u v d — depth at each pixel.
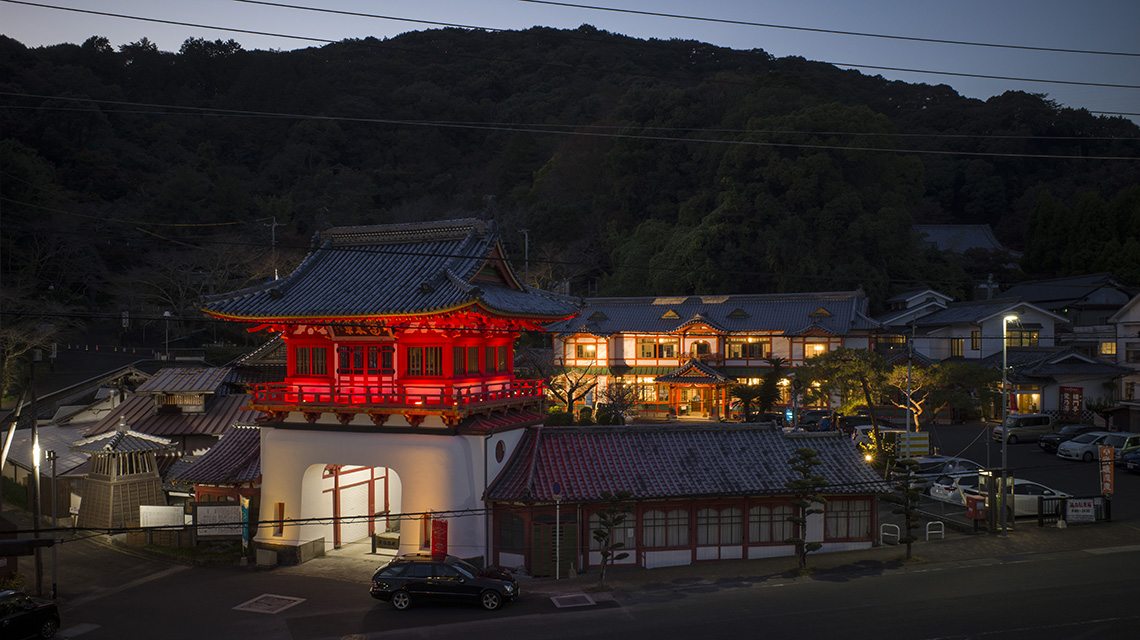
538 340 80.69
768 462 28.81
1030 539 29.94
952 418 58.84
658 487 27.16
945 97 144.38
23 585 26.55
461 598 23.14
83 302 76.62
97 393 49.47
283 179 114.25
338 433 28.02
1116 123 136.00
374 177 119.31
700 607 22.78
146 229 84.06
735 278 80.12
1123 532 30.69
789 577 25.77
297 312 26.92
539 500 26.03
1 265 71.44
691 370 63.03
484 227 29.00
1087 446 44.41
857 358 47.03
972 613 21.69
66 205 79.88
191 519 31.31
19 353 56.97
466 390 26.86
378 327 27.64
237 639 20.95
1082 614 21.42
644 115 101.06
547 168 108.69
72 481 35.78
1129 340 58.81
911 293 79.50
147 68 136.12
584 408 52.78
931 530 31.55
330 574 26.92
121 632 21.78
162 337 78.12
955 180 126.19
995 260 99.81
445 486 26.42
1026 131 129.88
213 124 124.12
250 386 29.75
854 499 28.94
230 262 75.50
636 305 71.81
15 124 90.50
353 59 164.88
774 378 55.25
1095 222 91.69
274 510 28.75
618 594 24.30
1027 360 61.84
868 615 21.69
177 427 40.16
